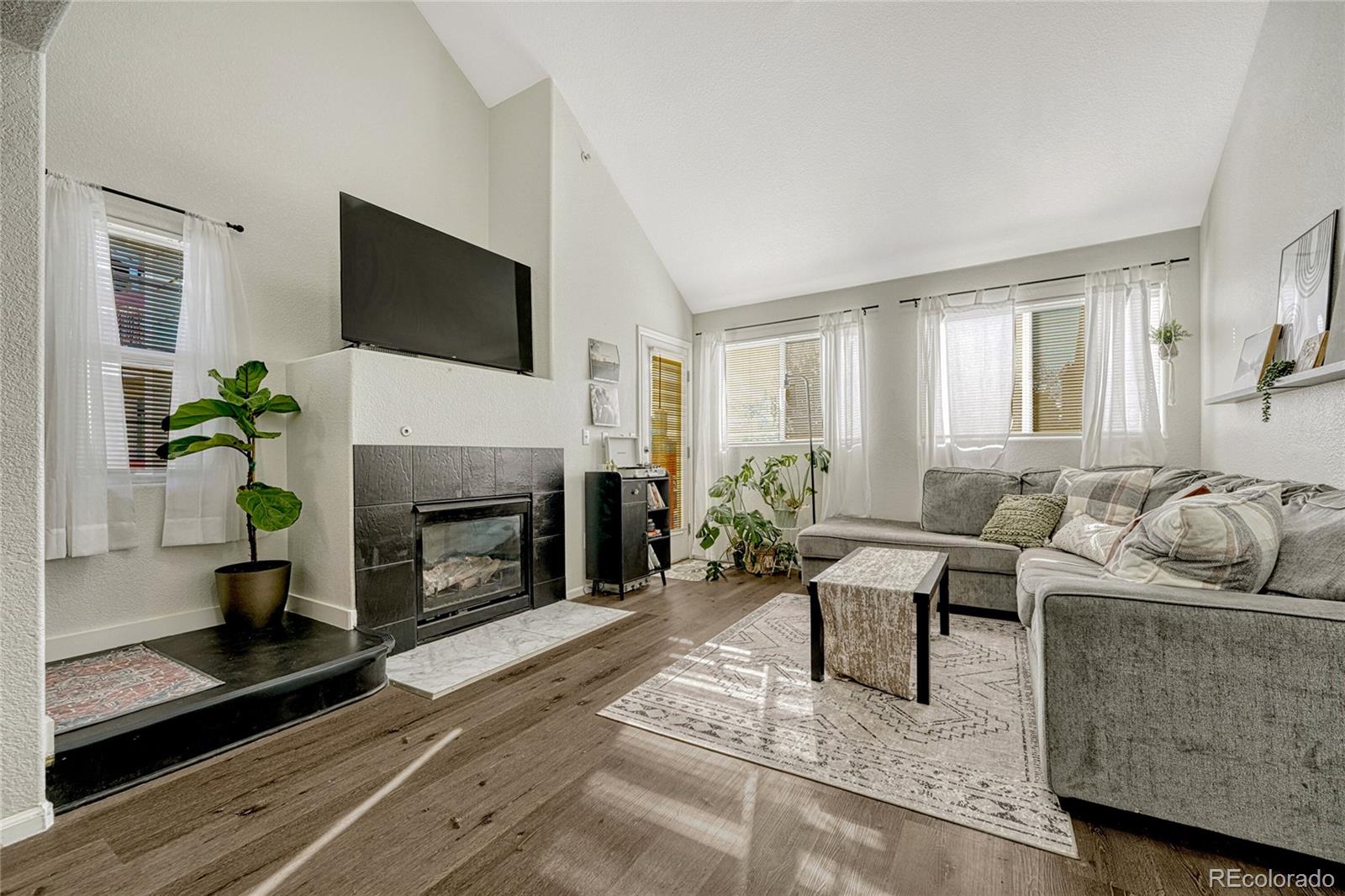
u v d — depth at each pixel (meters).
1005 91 3.12
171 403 2.53
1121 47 2.81
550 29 3.53
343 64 3.27
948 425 4.29
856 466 4.68
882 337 4.69
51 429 2.15
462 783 1.66
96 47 2.35
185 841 1.41
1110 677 1.42
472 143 4.08
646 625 3.26
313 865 1.33
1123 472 3.27
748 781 1.67
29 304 1.46
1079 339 3.96
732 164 4.03
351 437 2.60
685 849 1.38
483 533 3.31
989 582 3.31
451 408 3.08
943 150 3.53
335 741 1.92
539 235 3.87
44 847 1.39
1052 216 3.77
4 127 1.42
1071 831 1.43
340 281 2.77
